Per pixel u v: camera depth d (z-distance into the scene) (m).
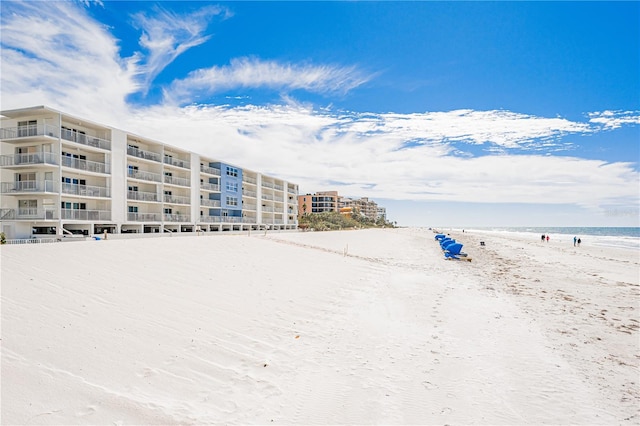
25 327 5.45
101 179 32.53
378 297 11.33
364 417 4.43
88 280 8.21
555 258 29.81
